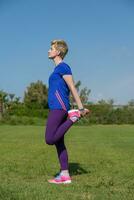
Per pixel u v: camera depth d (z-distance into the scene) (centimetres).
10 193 537
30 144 1398
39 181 685
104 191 582
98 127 2930
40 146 1316
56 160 952
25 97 5566
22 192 550
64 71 666
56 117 661
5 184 616
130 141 1605
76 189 595
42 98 5516
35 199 517
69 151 1186
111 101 3938
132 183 653
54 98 665
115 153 1136
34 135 1908
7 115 3541
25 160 950
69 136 1900
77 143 1495
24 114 3762
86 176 736
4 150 1182
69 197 536
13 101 3878
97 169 822
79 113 662
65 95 668
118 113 3678
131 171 790
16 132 2159
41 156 1032
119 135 1984
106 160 969
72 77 669
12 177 726
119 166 865
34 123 3319
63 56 689
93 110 3675
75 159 988
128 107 3738
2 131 2255
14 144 1395
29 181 684
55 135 661
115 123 3647
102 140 1652
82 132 2241
